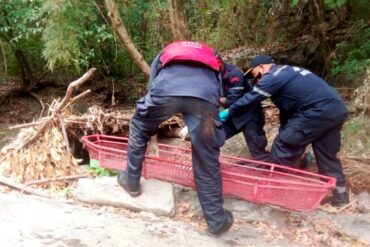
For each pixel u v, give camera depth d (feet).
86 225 11.79
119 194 13.12
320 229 13.25
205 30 30.32
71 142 18.42
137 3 29.84
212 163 11.76
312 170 17.07
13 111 33.37
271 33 34.58
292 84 14.08
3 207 12.30
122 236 11.44
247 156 18.66
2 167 14.98
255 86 14.25
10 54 35.99
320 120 14.05
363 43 26.05
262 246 12.11
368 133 19.26
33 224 11.60
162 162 13.88
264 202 13.15
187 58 11.68
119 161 14.84
